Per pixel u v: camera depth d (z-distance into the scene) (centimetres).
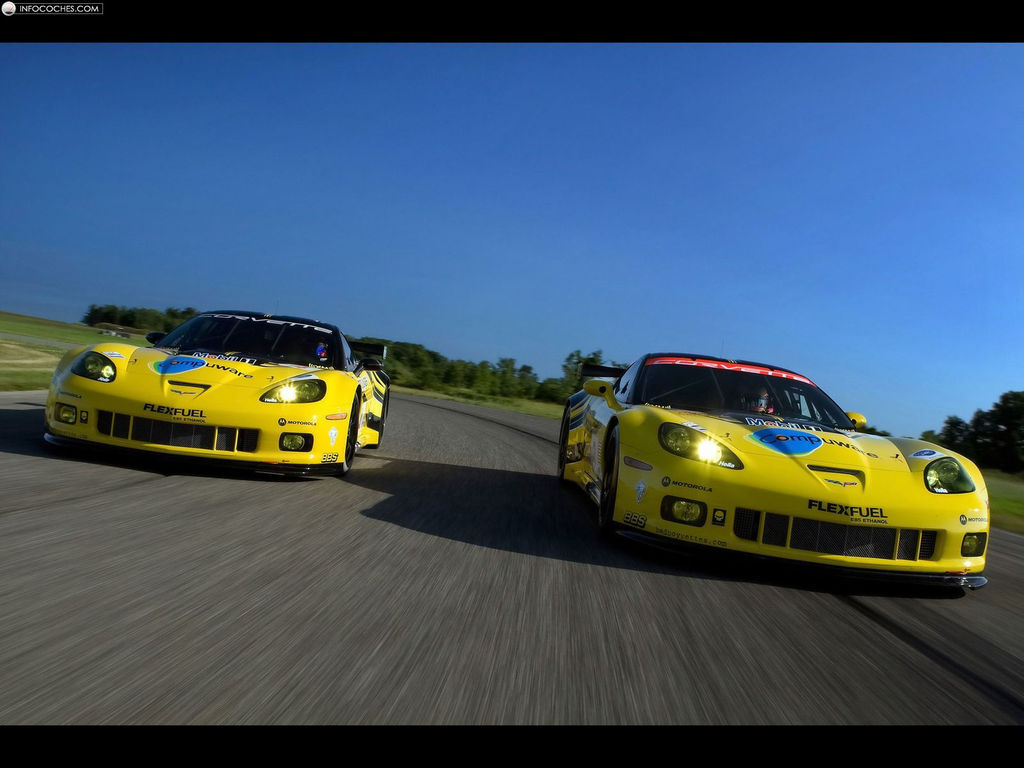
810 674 182
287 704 140
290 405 392
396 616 196
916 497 278
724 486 283
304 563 240
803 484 278
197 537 261
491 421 1202
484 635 187
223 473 404
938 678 188
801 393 402
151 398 378
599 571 270
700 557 284
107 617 176
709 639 202
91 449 387
